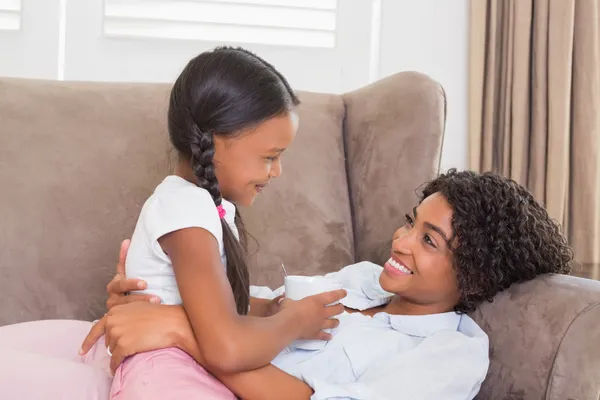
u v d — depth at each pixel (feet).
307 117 5.57
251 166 3.57
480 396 3.92
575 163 7.33
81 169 5.01
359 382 3.65
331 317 4.11
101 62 7.16
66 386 3.19
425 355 3.76
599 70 7.25
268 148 3.56
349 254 5.34
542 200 7.37
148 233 3.48
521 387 3.60
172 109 3.67
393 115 5.28
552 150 7.23
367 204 5.34
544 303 3.68
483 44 7.54
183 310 3.38
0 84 5.18
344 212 5.41
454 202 4.02
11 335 3.92
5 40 6.99
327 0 7.57
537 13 7.29
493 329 3.92
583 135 7.27
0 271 4.81
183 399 3.06
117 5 7.11
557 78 7.18
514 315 3.80
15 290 4.82
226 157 3.54
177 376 3.17
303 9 7.49
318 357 3.92
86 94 5.25
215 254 3.31
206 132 3.48
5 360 3.26
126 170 5.08
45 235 4.88
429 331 4.11
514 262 3.98
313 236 5.24
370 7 7.64
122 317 3.33
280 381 3.45
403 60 7.86
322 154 5.46
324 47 7.57
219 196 3.53
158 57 7.24
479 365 3.76
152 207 3.52
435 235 4.00
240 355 3.12
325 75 7.64
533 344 3.60
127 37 7.11
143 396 3.08
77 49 7.11
